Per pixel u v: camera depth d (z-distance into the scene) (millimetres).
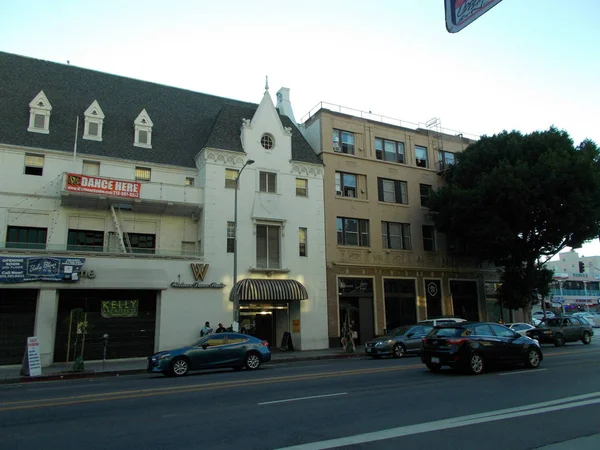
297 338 28531
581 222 28500
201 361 17453
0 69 27188
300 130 36031
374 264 32562
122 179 25047
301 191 30734
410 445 6641
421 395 10711
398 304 33594
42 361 21422
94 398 11297
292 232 29453
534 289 32719
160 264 24891
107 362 22828
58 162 25062
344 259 31578
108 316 23734
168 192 26328
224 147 28438
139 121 28406
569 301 84375
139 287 23922
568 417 8305
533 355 15828
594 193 28031
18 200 23750
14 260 21453
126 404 10359
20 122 25219
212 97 34844
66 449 6805
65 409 9898
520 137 33062
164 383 14352
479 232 30766
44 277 21859
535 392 10945
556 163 27969
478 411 8914
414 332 23734
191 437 7316
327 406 9555
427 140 38125
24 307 22000
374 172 34531
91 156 25906
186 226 28000
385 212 34281
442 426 7727
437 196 33688
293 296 27578
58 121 26469
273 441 6973
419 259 35062
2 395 12711
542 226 30375
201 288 25766
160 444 6957
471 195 30719
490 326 15586
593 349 24125
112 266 23703
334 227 31703
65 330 22828
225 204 27531
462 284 37375
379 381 13195
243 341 18766
